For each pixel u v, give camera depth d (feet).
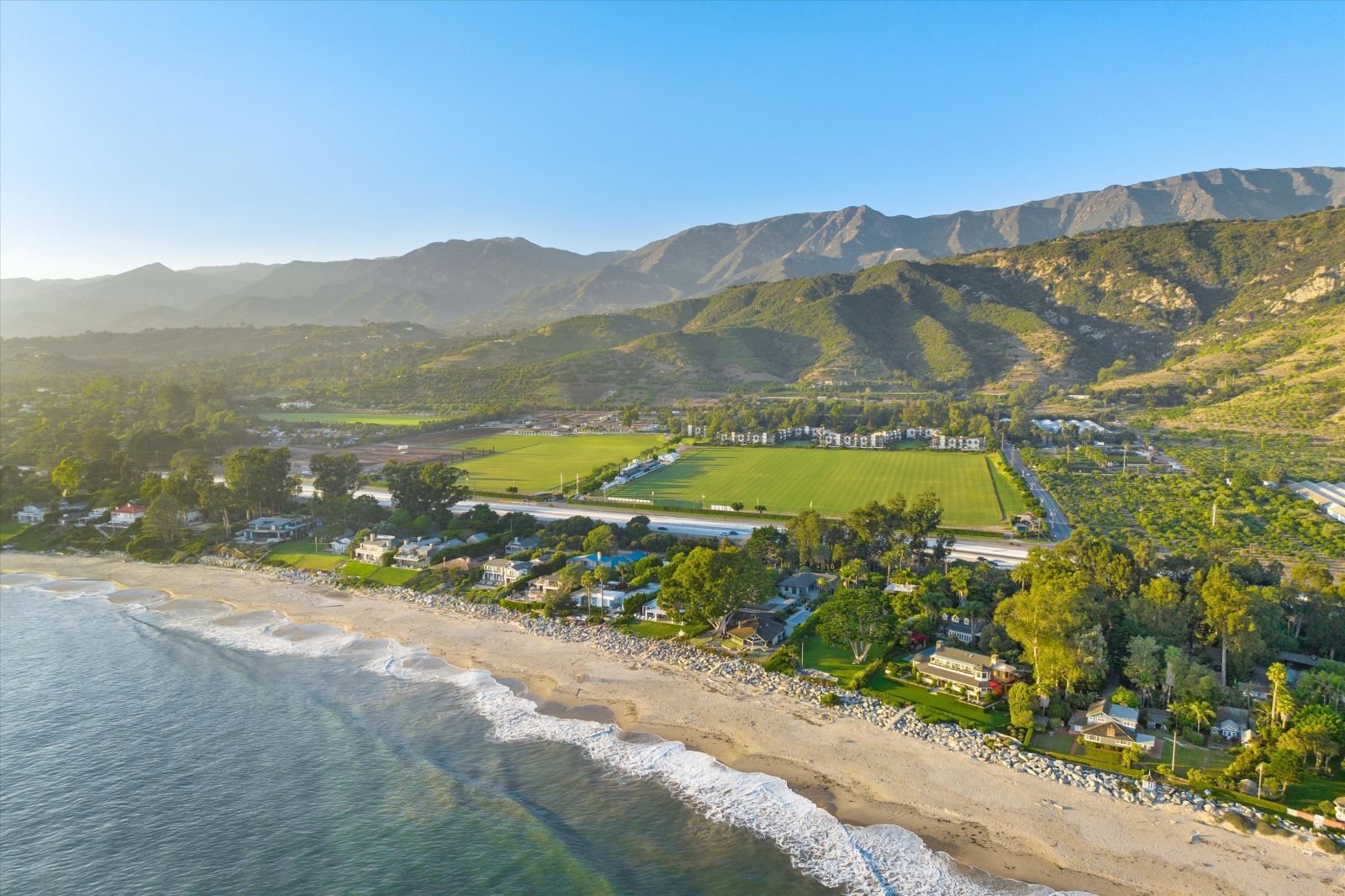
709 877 207.41
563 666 348.38
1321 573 364.38
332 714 307.37
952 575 399.44
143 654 373.40
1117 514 620.90
